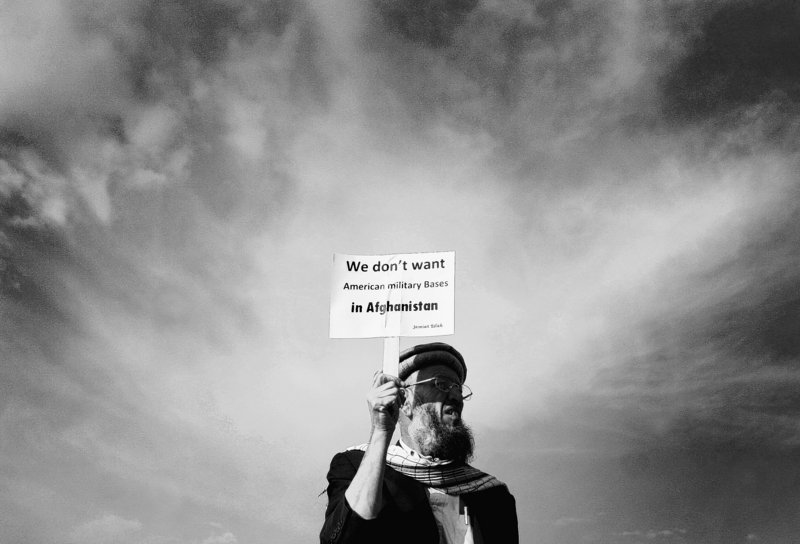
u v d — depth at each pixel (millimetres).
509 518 1756
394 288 1858
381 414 1645
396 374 1771
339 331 1833
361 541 1582
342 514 1597
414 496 1696
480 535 1702
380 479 1592
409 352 1882
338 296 1858
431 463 1779
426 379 1860
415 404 1844
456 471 1764
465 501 1724
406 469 1756
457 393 1889
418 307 1844
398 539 1637
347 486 1724
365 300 1854
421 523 1668
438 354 1886
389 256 1881
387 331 1828
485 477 1776
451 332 1815
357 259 1882
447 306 1838
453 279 1854
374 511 1576
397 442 1846
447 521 1704
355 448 1818
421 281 1860
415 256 1877
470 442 1841
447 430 1807
